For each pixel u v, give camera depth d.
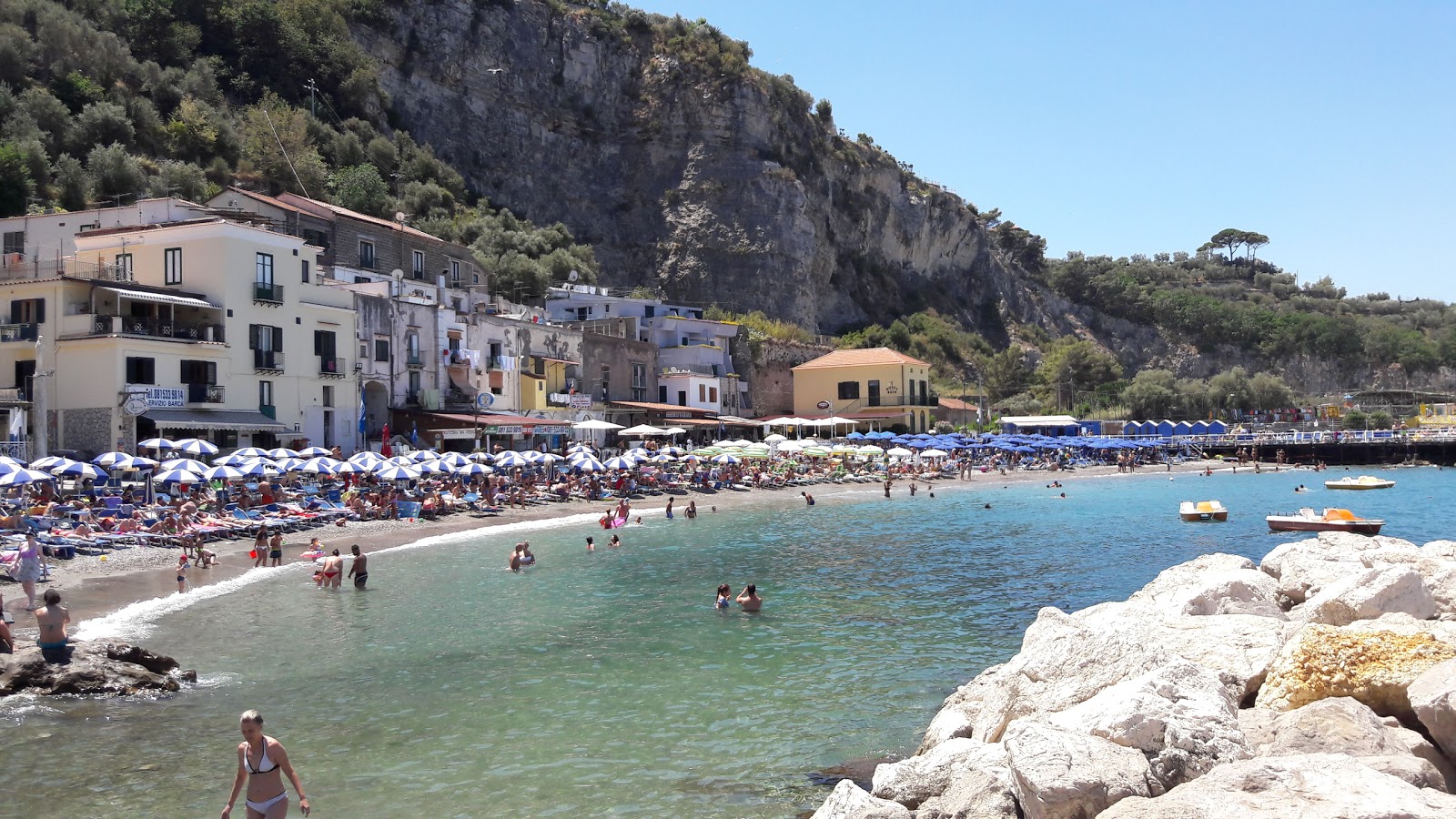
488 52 129.88
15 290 46.94
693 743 15.52
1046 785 9.91
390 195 106.12
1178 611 18.45
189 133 88.56
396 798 13.32
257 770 11.23
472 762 14.70
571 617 25.12
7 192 69.19
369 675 19.52
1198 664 14.51
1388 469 100.56
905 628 23.78
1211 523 48.19
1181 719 10.90
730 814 12.80
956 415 114.44
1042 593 28.47
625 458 57.56
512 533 43.00
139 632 23.05
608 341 81.94
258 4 108.12
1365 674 11.95
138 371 45.97
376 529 42.50
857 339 135.75
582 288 99.12
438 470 45.94
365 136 110.62
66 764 14.48
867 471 80.19
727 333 98.94
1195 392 156.00
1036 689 13.77
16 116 77.75
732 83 137.50
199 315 49.84
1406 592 16.22
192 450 40.66
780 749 15.27
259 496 43.28
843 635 23.02
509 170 129.88
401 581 30.50
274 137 93.31
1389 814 8.03
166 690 18.27
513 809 12.97
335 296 57.12
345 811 12.89
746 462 73.19
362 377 58.03
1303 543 24.06
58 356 46.03
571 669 20.02
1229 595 19.20
